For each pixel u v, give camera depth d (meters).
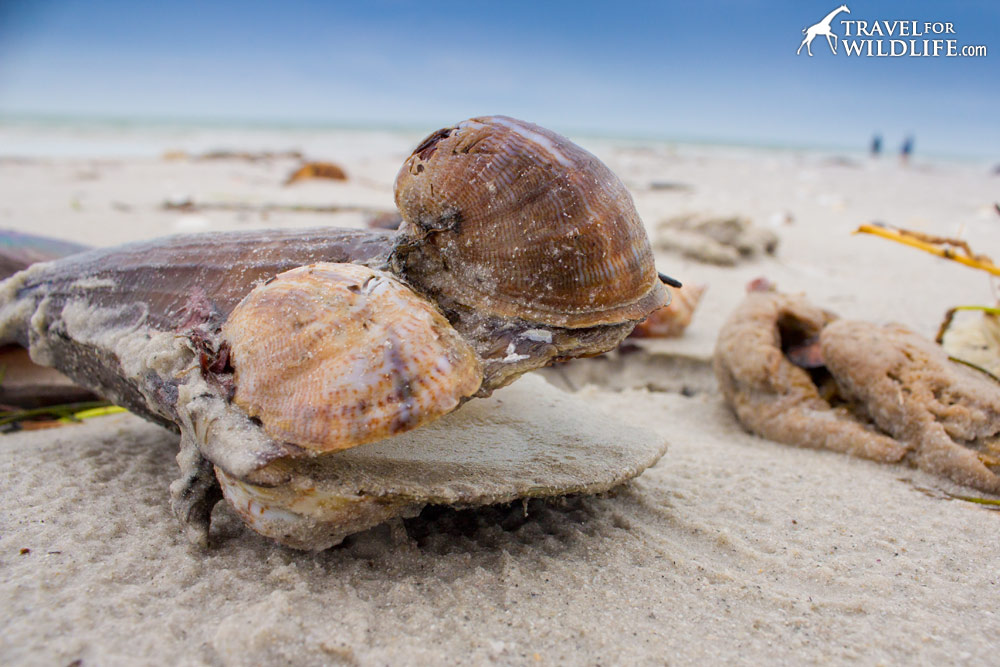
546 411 0.12
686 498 0.11
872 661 0.08
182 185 0.50
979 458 0.12
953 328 0.17
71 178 0.52
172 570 0.08
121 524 0.10
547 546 0.10
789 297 0.17
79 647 0.07
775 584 0.09
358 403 0.07
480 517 0.10
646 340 0.20
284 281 0.08
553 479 0.09
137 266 0.11
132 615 0.08
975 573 0.09
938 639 0.08
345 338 0.08
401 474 0.09
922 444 0.13
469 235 0.09
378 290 0.08
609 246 0.08
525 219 0.08
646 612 0.08
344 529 0.08
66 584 0.08
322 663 0.07
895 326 0.15
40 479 0.11
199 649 0.07
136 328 0.10
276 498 0.08
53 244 0.18
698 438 0.15
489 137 0.08
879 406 0.13
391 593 0.08
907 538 0.10
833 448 0.14
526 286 0.08
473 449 0.10
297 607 0.08
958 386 0.13
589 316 0.08
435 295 0.09
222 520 0.10
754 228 0.34
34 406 0.14
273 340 0.08
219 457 0.08
